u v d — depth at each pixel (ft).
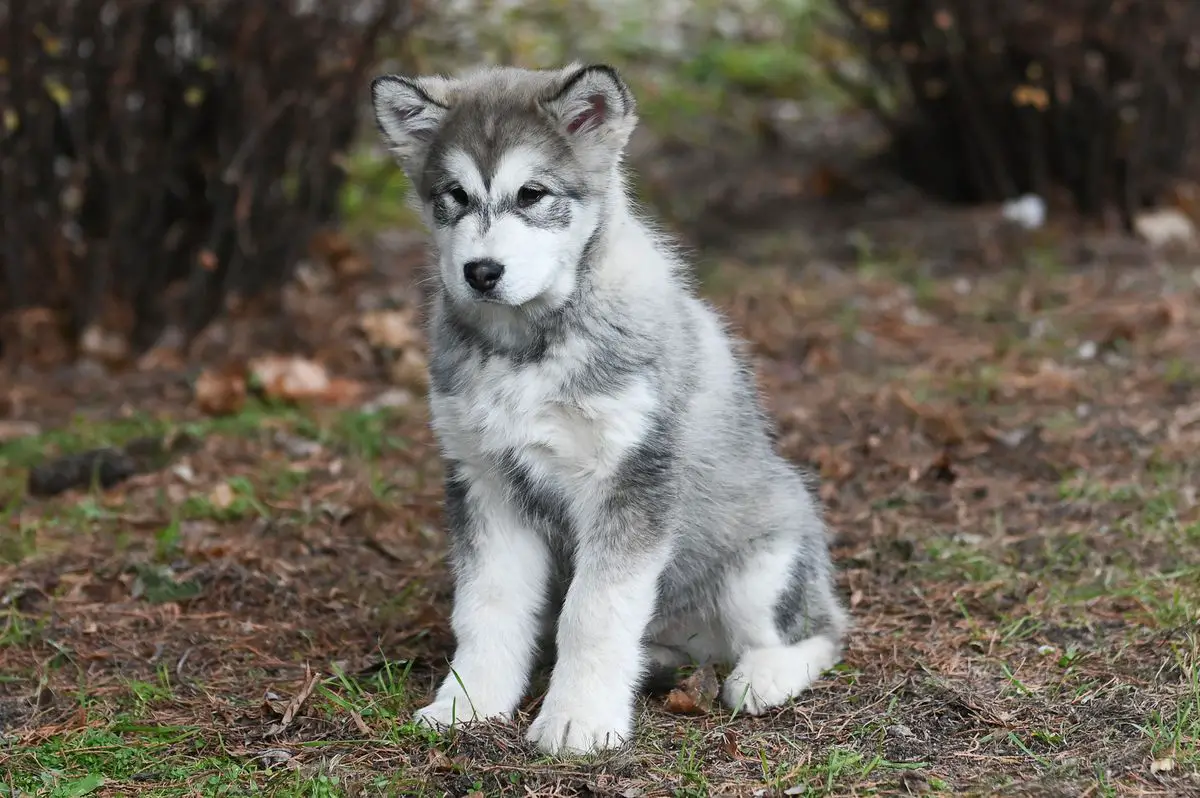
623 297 25.46
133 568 32.55
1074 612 29.66
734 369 28.30
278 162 48.37
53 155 46.85
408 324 48.55
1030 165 58.90
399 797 23.07
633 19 81.82
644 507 25.29
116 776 24.21
